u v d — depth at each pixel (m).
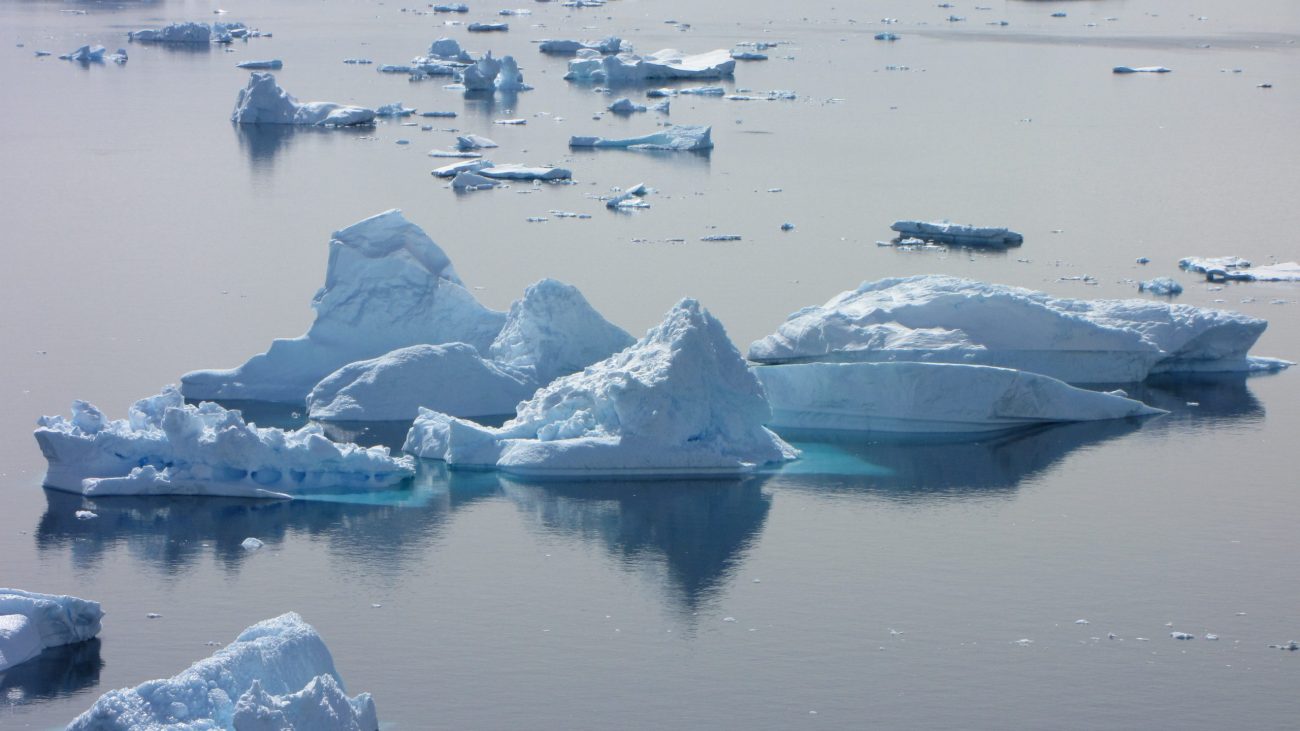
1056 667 38.22
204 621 40.22
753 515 47.53
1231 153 111.00
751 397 52.09
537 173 102.31
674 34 191.75
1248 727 35.50
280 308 69.56
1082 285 73.88
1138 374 60.16
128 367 60.50
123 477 48.25
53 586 42.09
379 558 44.19
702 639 39.62
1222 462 52.00
